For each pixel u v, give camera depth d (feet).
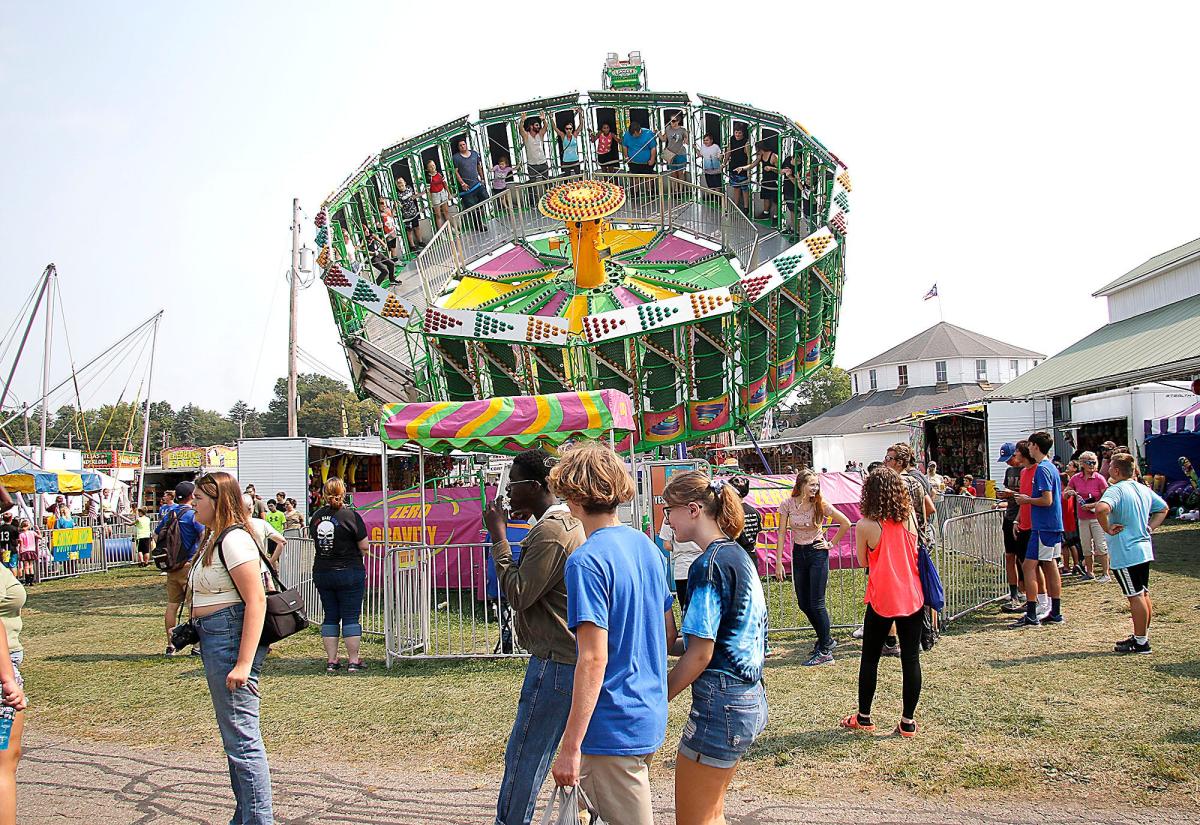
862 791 14.88
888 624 17.74
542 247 68.39
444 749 18.34
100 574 63.72
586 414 29.12
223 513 13.20
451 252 66.44
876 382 184.24
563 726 10.91
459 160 67.26
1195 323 65.31
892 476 17.62
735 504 11.34
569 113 68.13
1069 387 68.49
